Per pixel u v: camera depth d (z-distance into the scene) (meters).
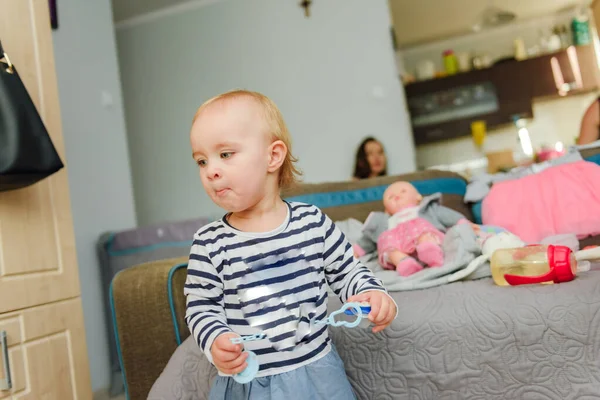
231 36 3.87
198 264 0.82
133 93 4.04
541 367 0.96
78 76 2.59
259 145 0.79
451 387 1.00
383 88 3.58
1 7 1.47
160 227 2.46
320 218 0.87
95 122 2.65
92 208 2.53
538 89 4.62
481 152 5.00
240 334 0.79
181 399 1.09
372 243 1.67
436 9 4.71
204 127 0.78
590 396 0.92
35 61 1.57
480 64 4.98
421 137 4.76
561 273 1.05
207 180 0.78
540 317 0.98
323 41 3.70
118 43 4.08
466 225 1.41
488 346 0.99
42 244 1.47
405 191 1.74
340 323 0.76
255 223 0.83
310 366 0.79
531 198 1.60
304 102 3.71
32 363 1.36
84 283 2.39
